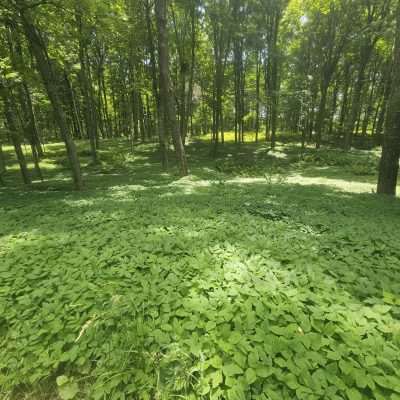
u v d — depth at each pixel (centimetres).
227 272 303
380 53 2380
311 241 398
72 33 1019
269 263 320
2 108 1245
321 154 1944
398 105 755
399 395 167
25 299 283
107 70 2997
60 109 991
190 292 273
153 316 242
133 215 571
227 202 692
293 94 2147
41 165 1855
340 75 2886
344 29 2020
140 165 1859
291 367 185
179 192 876
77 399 192
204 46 2412
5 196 927
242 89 2600
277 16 2083
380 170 834
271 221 511
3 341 241
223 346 203
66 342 230
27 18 844
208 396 177
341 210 611
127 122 3409
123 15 1086
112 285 295
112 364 204
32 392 203
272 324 226
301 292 264
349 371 180
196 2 1762
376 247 380
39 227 513
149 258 352
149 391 188
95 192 952
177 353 202
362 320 223
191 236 428
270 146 2459
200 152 2339
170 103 1189
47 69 948
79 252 385
